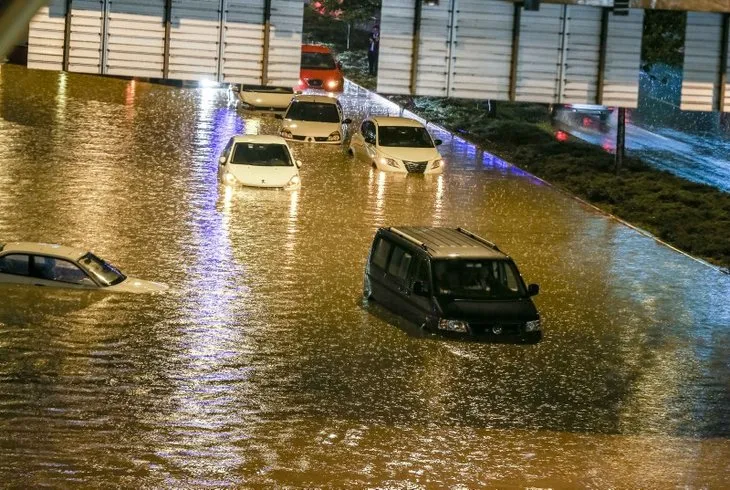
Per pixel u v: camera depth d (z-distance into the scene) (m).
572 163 53.03
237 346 26.75
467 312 28.11
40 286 30.17
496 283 29.00
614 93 34.38
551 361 27.22
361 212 41.97
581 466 20.84
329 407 23.16
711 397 25.59
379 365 25.95
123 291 30.33
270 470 19.70
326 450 20.83
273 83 31.59
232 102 65.00
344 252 36.25
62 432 20.81
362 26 97.19
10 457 19.38
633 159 54.09
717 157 60.19
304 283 32.53
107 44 30.28
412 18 32.97
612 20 33.97
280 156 45.69
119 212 39.12
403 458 20.64
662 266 37.66
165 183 44.12
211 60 31.02
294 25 31.31
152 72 30.64
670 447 22.23
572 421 23.38
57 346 25.86
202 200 41.94
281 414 22.58
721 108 36.06
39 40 29.94
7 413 21.58
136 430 21.20
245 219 39.62
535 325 28.62
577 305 32.44
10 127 52.38
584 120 67.38
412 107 68.50
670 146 62.22
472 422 22.84
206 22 30.80
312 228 39.09
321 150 54.25
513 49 33.59
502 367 26.44
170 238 36.34
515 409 23.83
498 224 41.84
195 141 52.97
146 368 24.83
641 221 43.88
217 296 30.70
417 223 40.91
